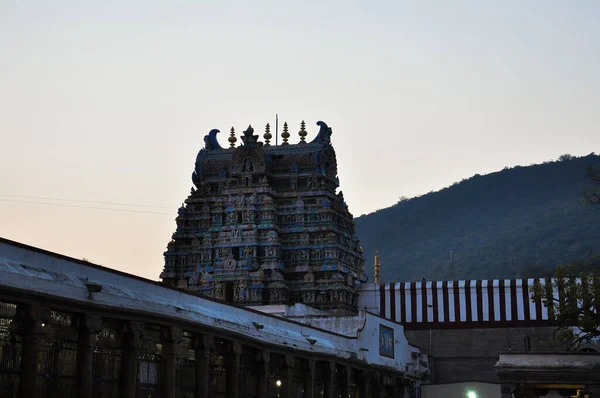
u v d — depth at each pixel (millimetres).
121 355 48250
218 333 56812
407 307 121312
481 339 118438
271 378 67375
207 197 121812
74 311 43500
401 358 102500
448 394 107500
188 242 122000
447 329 119688
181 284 119125
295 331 72938
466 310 119562
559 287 77500
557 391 72438
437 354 119438
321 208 117938
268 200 116938
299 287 115562
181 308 52781
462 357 117625
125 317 47344
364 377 87812
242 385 62250
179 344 54406
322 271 115875
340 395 82375
